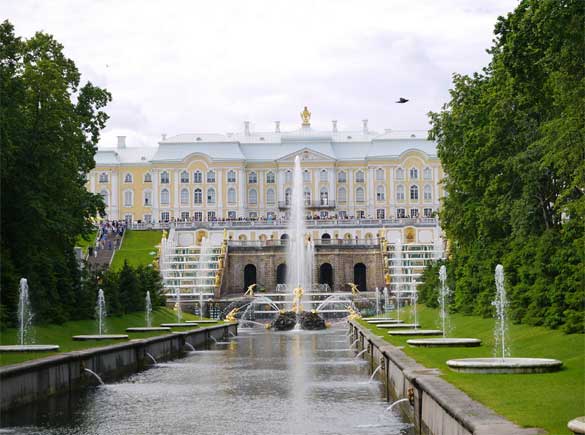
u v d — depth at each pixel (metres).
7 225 57.91
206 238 149.88
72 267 65.00
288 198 184.75
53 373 34.34
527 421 19.02
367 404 33.31
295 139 188.00
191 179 183.25
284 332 87.31
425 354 36.19
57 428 28.78
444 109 72.31
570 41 37.19
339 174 184.62
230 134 195.00
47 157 59.03
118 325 64.88
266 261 130.75
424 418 26.14
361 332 58.53
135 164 186.38
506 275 53.25
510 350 36.94
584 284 40.25
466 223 66.75
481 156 58.59
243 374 44.31
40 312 55.56
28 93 59.31
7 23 60.06
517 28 42.50
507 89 51.00
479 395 22.92
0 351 38.16
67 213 62.09
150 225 149.25
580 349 34.03
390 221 150.25
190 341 62.03
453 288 75.31
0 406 29.12
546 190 52.72
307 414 31.08
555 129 39.41
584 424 17.30
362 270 135.12
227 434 27.52
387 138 187.38
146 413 31.66
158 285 89.50
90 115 70.81
